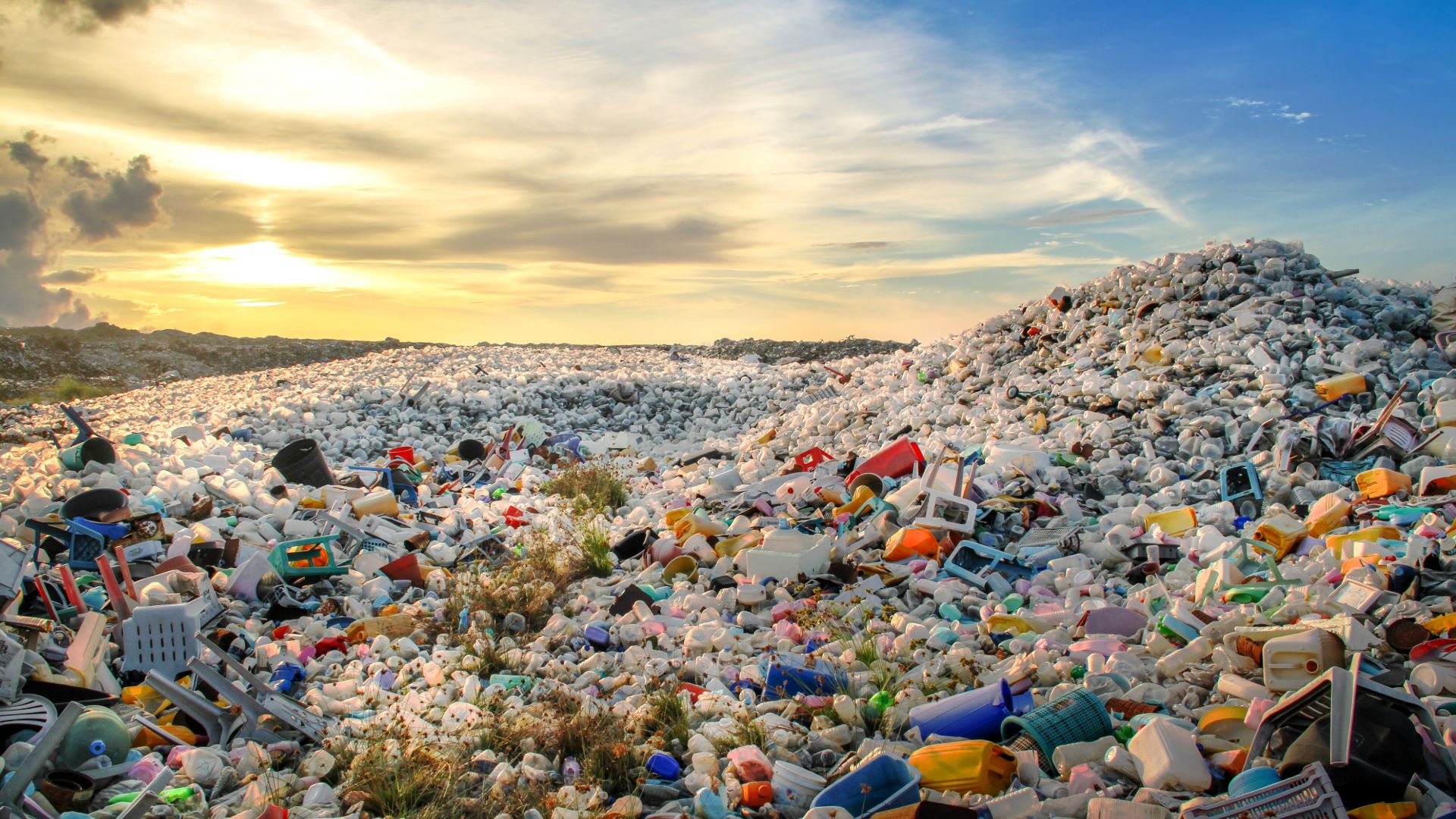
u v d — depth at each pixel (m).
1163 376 11.53
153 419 16.81
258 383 22.17
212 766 4.37
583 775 4.38
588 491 11.31
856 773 3.81
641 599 6.97
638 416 18.77
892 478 9.76
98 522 7.42
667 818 3.92
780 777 4.06
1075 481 9.38
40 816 3.75
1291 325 11.99
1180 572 6.80
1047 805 3.74
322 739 4.77
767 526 8.82
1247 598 5.83
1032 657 5.29
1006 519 8.49
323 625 6.56
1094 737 4.31
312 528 8.62
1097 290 15.73
